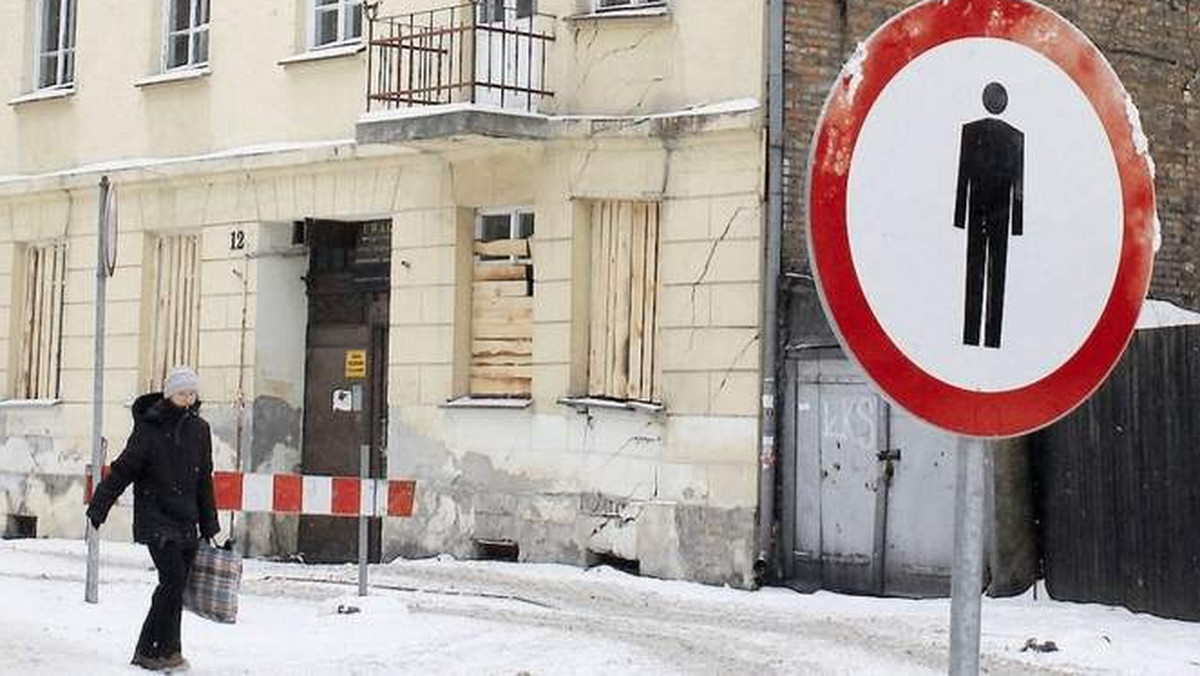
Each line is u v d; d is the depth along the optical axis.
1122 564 13.36
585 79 16.92
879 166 3.28
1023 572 14.36
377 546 19.03
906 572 14.82
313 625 12.34
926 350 3.29
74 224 22.41
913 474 14.84
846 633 12.52
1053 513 14.22
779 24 15.81
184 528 10.45
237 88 20.45
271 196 19.89
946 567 14.59
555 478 16.94
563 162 17.03
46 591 14.02
